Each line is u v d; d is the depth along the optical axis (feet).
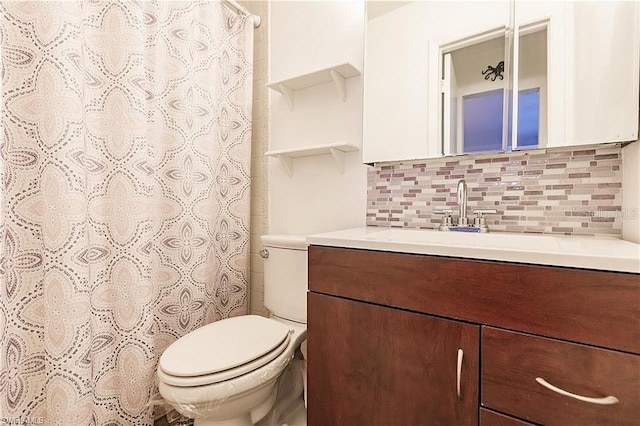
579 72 3.16
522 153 3.50
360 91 4.60
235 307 5.33
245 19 5.40
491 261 2.31
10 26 2.98
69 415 3.13
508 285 2.23
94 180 3.54
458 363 2.42
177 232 4.42
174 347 3.48
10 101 2.98
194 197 4.60
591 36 3.11
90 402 3.32
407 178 4.22
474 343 2.36
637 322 1.85
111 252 3.68
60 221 3.10
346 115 4.74
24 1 3.04
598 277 1.95
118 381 3.71
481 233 3.43
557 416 2.06
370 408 2.87
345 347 3.01
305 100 5.16
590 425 1.96
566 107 3.22
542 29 3.36
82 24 3.41
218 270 5.10
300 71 5.24
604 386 1.93
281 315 4.52
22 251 3.07
